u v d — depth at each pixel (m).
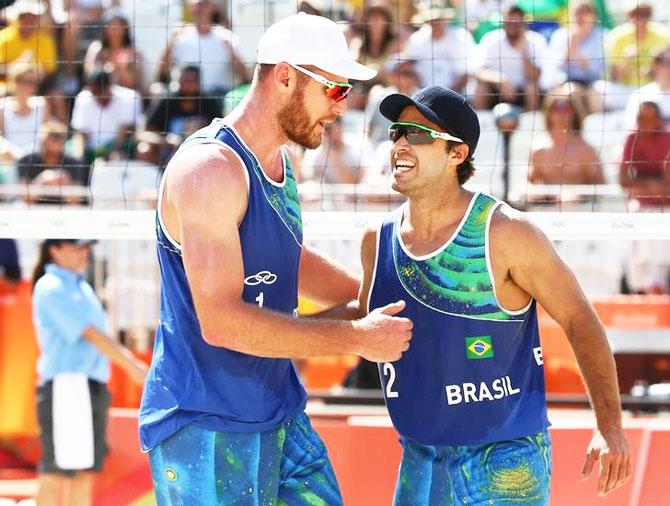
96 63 34.06
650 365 25.97
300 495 13.59
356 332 12.37
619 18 36.81
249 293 12.85
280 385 13.45
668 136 29.64
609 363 13.57
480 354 13.52
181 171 12.39
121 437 23.67
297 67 12.69
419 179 13.42
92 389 22.86
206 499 12.92
